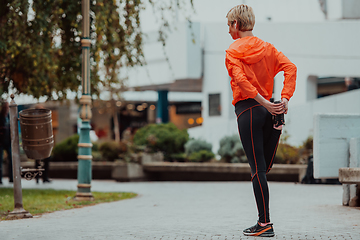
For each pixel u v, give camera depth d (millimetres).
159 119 27891
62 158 16156
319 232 4234
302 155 12695
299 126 14891
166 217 5621
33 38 9172
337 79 21141
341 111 14961
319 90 22859
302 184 11039
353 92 14875
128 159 14375
